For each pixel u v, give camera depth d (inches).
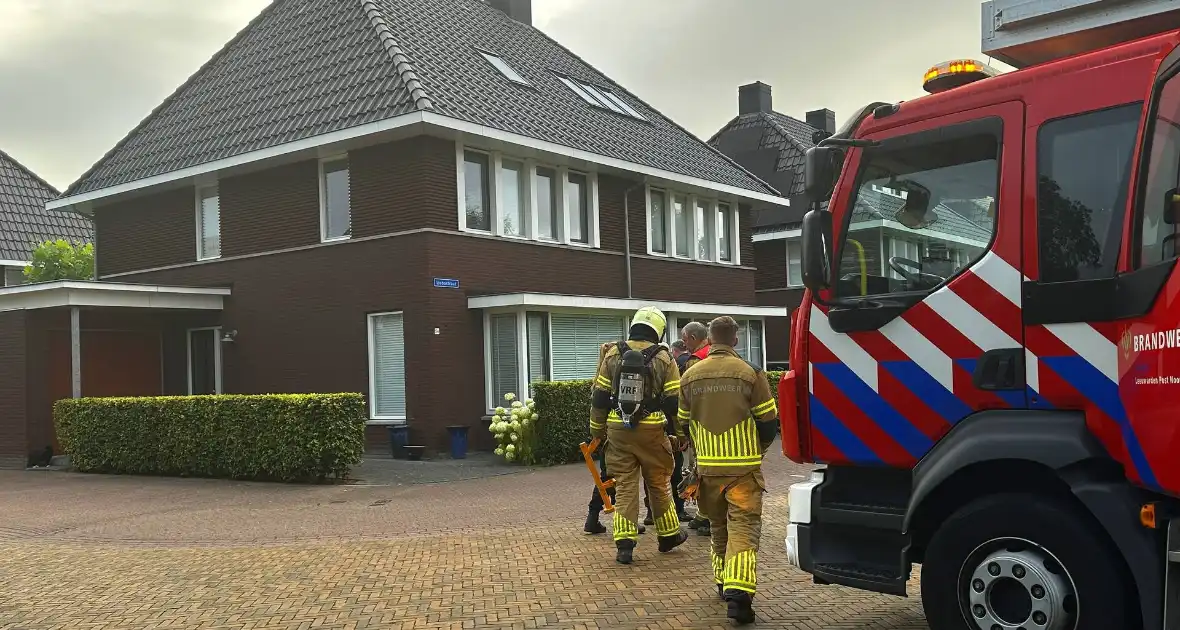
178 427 522.3
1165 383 136.6
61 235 1029.8
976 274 170.7
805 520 192.7
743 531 214.5
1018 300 165.6
